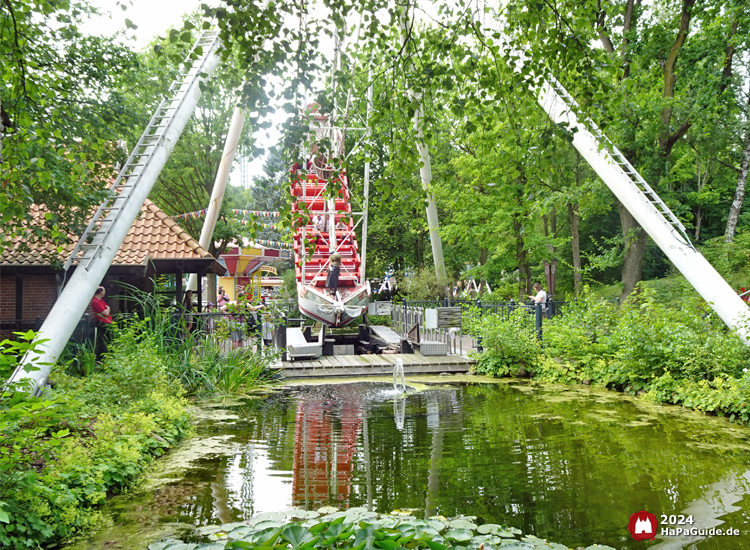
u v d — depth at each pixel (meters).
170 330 11.16
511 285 24.05
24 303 12.91
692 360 8.84
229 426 7.52
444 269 22.97
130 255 13.18
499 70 5.04
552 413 8.13
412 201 5.52
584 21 4.70
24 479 3.83
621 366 10.25
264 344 13.73
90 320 13.20
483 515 4.18
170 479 5.21
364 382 11.66
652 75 18.22
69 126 8.18
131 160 9.42
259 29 4.35
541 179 5.13
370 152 5.49
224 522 4.12
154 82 10.55
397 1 4.77
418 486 4.88
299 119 4.82
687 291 14.27
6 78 5.76
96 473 4.75
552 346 12.24
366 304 16.48
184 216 21.72
